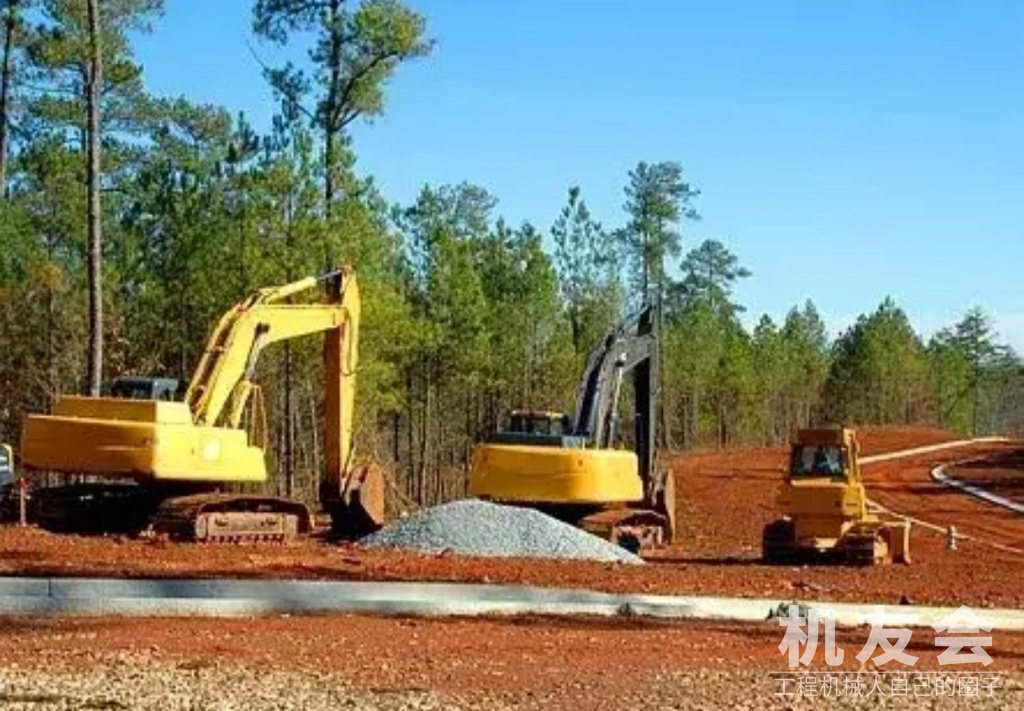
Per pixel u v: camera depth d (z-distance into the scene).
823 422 108.12
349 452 27.58
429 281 53.06
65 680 12.53
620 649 15.31
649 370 30.45
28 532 23.58
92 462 23.88
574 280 63.22
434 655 14.47
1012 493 54.03
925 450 77.88
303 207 38.84
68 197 42.06
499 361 56.69
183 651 14.31
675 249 76.81
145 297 42.28
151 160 42.44
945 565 27.17
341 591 18.56
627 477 27.81
